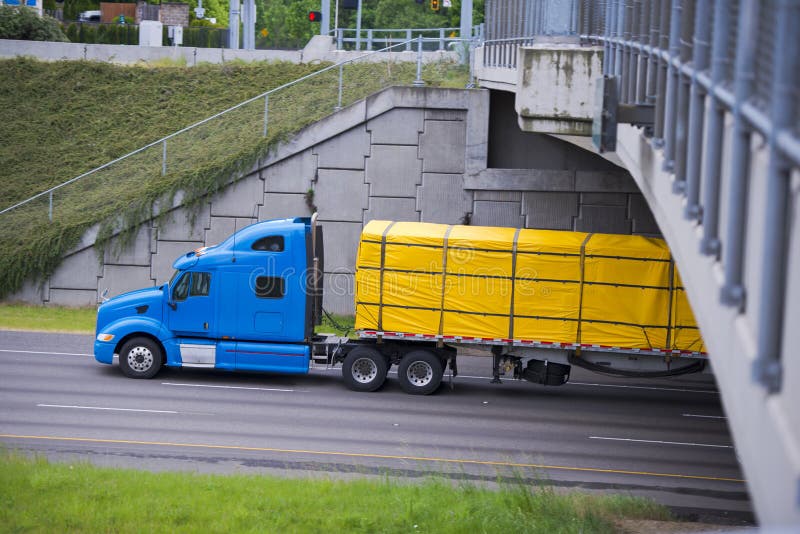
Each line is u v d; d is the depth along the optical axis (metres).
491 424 47.44
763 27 12.00
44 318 70.19
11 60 98.94
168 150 76.06
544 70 40.09
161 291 54.81
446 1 93.50
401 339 53.84
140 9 159.12
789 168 10.23
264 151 72.19
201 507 30.59
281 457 39.56
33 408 45.94
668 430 48.31
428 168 71.31
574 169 70.81
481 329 52.78
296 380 56.38
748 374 12.22
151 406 47.62
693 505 35.66
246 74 98.19
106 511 29.75
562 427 47.66
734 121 13.03
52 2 171.12
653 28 26.73
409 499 31.83
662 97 24.97
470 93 70.31
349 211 72.44
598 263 51.56
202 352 54.03
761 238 12.12
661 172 24.38
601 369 52.84
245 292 53.91
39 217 75.25
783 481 10.01
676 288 51.06
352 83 75.12
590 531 29.88
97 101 94.81
